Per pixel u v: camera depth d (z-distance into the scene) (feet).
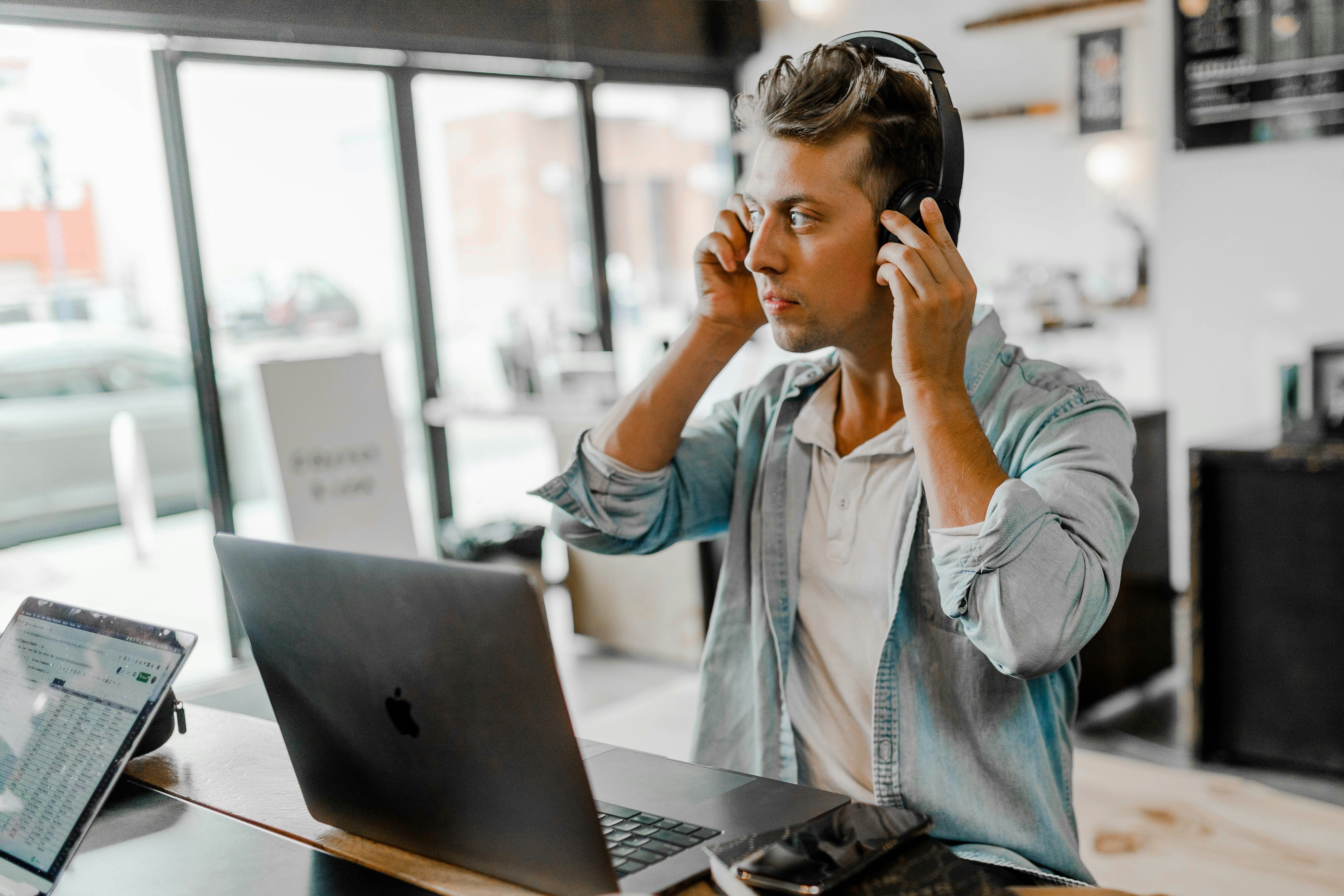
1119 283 15.55
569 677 13.14
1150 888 4.73
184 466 15.39
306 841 3.14
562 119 17.54
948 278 3.18
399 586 2.53
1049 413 3.48
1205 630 9.32
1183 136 13.51
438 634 2.51
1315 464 8.50
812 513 3.96
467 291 16.42
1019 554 2.99
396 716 2.74
